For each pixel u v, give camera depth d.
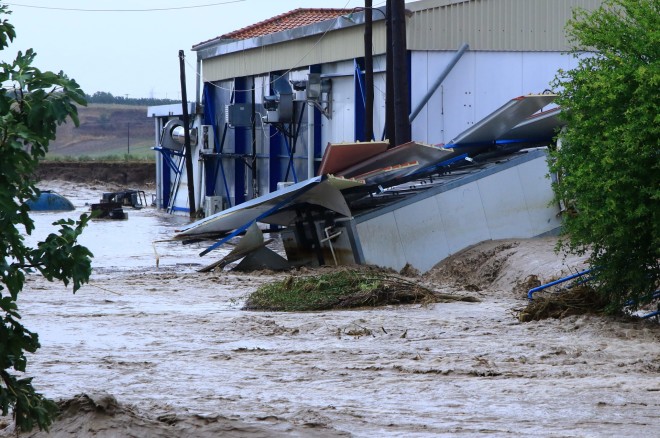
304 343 19.31
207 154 63.75
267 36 54.66
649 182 18.31
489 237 35.12
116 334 20.73
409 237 34.44
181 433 10.68
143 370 16.41
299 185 33.88
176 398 13.76
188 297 27.73
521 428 11.59
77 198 96.12
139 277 32.88
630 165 18.09
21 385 7.69
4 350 7.40
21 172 7.01
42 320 22.83
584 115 19.62
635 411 12.50
